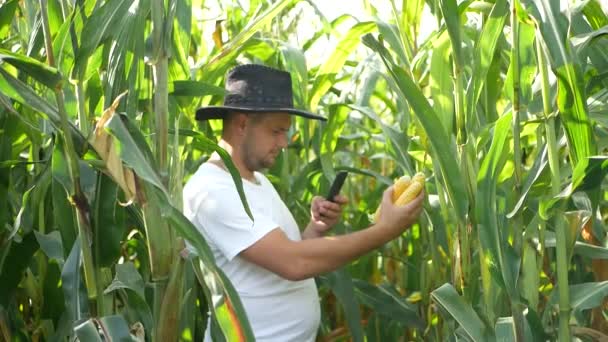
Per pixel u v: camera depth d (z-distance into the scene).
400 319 3.27
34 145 2.99
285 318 2.82
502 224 2.20
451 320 2.66
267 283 2.78
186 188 2.82
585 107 2.00
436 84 2.46
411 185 2.63
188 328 2.49
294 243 2.66
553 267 2.93
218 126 3.69
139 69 2.35
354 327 3.18
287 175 3.81
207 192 2.72
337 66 3.49
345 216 4.77
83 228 2.16
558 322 2.39
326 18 3.78
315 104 3.67
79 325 2.15
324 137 3.55
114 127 1.93
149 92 2.35
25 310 3.18
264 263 2.66
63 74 2.19
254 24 3.08
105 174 2.17
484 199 2.18
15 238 2.75
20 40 3.25
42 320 2.92
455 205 2.31
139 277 2.48
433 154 2.55
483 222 2.18
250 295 2.77
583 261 2.89
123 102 2.41
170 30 2.09
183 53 2.73
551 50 1.96
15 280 2.70
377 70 3.21
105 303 2.50
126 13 2.23
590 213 2.22
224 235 2.69
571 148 2.06
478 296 2.64
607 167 1.96
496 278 2.20
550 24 1.96
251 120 2.76
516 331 2.18
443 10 2.24
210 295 2.15
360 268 3.88
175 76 2.75
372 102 5.64
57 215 2.42
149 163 2.09
